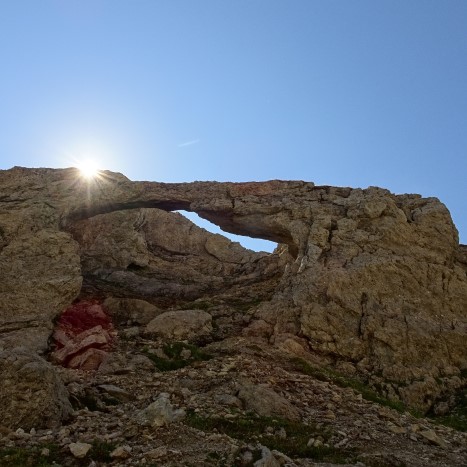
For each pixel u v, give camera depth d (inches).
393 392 912.3
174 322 1037.2
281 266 1470.2
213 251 1776.6
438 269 1147.9
